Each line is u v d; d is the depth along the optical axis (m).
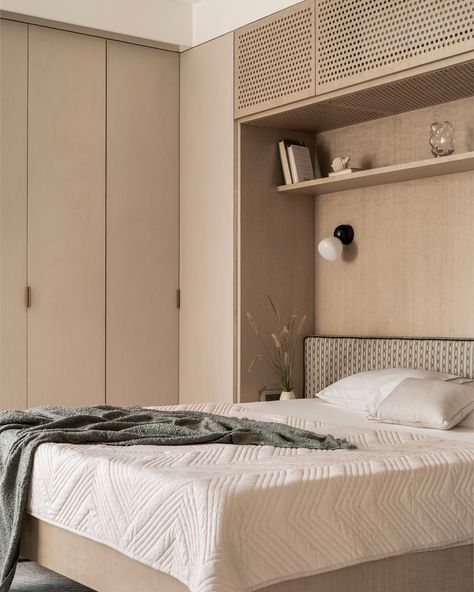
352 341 4.47
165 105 4.95
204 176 4.82
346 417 3.65
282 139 4.76
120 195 4.78
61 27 4.55
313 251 4.88
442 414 3.25
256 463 2.48
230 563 2.01
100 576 2.47
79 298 4.62
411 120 4.31
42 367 4.50
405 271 4.33
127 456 2.58
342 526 2.25
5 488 2.85
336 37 4.03
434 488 2.46
